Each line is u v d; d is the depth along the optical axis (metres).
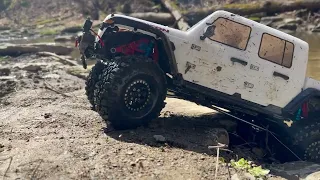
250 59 0.62
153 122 0.64
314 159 0.66
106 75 0.57
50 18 3.35
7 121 0.65
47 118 0.66
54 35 2.74
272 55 0.64
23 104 0.79
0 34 2.88
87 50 0.62
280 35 0.63
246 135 0.70
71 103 0.79
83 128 0.61
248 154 0.63
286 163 0.59
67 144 0.52
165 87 0.60
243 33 0.62
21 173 0.43
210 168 0.49
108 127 0.61
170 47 0.58
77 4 3.43
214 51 0.61
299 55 0.65
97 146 0.52
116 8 3.25
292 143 0.66
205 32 0.59
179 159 0.51
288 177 0.51
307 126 0.66
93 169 0.45
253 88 0.63
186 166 0.49
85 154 0.49
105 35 0.60
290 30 2.41
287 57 0.65
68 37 2.36
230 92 0.63
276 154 0.68
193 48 0.60
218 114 0.73
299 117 0.67
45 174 0.43
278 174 0.53
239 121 0.70
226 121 0.70
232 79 0.62
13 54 1.78
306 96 0.66
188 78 0.61
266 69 0.63
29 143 0.52
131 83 0.57
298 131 0.66
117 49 0.60
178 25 2.13
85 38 0.61
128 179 0.44
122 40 0.61
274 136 0.68
